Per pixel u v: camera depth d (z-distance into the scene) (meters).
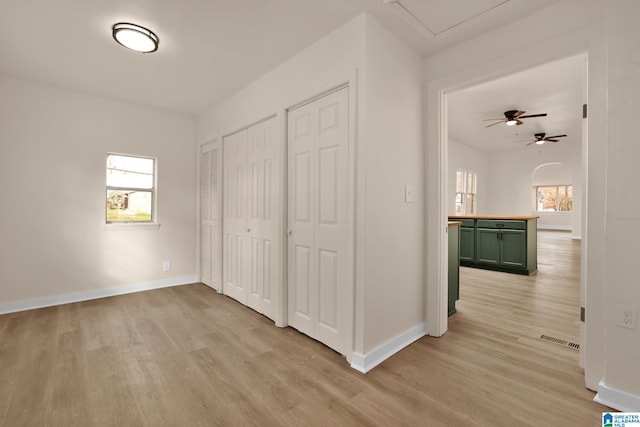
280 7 1.99
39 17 2.11
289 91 2.66
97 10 2.04
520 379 1.89
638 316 1.55
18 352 2.22
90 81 3.19
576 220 8.70
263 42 2.42
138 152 3.87
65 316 2.96
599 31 1.73
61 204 3.36
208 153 4.11
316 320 2.44
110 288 3.67
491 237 5.04
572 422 1.51
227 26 2.21
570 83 3.80
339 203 2.24
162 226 4.07
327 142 2.33
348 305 2.11
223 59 2.70
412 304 2.47
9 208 3.07
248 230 3.28
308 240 2.51
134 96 3.61
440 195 2.52
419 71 2.51
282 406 1.64
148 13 2.07
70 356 2.16
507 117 4.95
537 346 2.34
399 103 2.30
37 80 3.17
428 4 1.93
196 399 1.69
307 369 2.02
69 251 3.41
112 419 1.53
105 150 3.63
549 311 3.12
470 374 1.95
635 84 1.55
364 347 2.02
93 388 1.78
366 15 2.02
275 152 2.84
